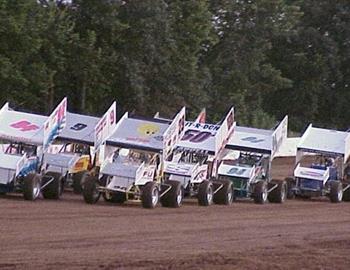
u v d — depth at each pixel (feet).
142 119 144.56
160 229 108.58
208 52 356.18
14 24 252.01
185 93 302.04
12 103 263.90
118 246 90.94
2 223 104.32
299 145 179.52
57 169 151.53
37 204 128.06
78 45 275.39
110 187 135.23
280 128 169.37
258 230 114.01
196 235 104.73
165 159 145.38
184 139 154.40
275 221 127.65
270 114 419.54
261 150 163.53
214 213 134.51
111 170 136.77
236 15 361.30
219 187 150.71
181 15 306.76
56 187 136.77
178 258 82.58
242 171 160.35
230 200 152.35
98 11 282.77
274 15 367.04
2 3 253.24
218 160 159.33
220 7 358.43
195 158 154.20
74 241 92.79
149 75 293.84
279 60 414.41
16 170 132.57
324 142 179.83
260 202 159.33
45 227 103.14
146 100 291.38
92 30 284.00
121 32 285.84
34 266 74.59
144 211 129.70
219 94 349.00
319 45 411.13
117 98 293.23
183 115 145.59
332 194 171.73
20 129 139.03
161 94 297.53
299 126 411.13
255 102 370.94
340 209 156.66
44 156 142.51
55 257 80.59
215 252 88.84
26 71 264.11
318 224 126.41
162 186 138.51
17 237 93.35
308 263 83.46
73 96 292.20
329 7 419.95
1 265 74.79
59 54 273.13
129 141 140.05
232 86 357.61
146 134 140.87
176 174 146.51
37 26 261.24
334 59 410.52
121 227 107.96
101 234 99.96
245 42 361.51
